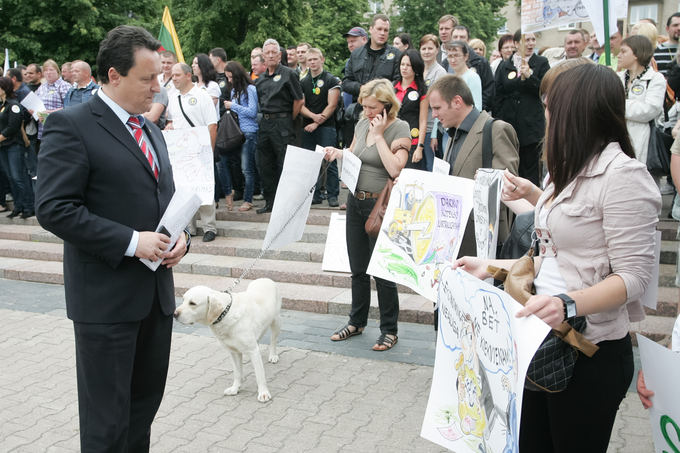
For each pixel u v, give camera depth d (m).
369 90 4.39
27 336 5.40
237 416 3.83
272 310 4.35
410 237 3.95
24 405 4.05
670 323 4.83
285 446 3.45
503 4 30.25
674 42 7.52
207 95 7.34
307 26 26.28
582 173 1.95
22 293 6.84
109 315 2.59
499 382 1.87
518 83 6.77
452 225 3.76
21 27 23.59
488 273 2.34
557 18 5.30
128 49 2.50
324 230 7.50
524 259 2.12
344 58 29.03
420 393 4.07
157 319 2.81
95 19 24.05
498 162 3.68
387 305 4.84
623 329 2.03
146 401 2.93
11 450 3.48
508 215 3.57
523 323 1.75
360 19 29.39
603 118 1.92
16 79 9.73
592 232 1.94
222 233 7.86
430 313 5.40
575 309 1.81
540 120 6.85
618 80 1.94
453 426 2.16
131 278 2.62
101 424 2.61
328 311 5.83
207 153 7.07
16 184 9.23
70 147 2.47
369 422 3.70
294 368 4.55
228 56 24.97
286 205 4.10
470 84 6.31
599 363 2.01
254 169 8.94
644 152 5.91
